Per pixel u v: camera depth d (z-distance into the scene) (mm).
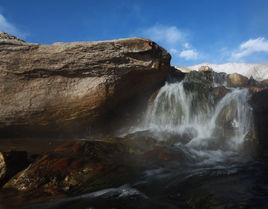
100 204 5793
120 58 10070
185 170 7379
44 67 9727
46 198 6188
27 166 7461
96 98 10008
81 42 9914
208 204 5637
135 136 9438
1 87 9641
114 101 10383
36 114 9914
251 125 10094
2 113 9719
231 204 5582
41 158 7371
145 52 10406
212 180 6801
